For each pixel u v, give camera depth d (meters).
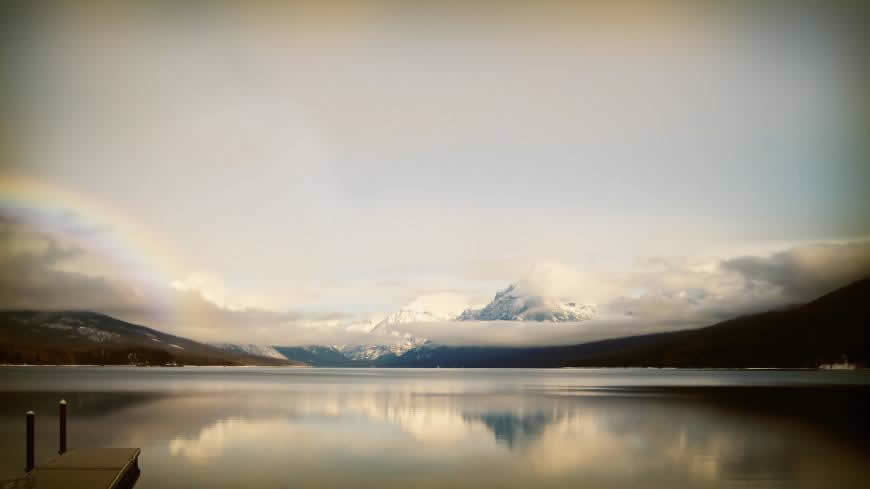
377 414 53.09
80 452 27.12
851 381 142.88
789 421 47.41
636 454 32.53
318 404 64.00
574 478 26.75
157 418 48.75
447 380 163.62
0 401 65.19
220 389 95.44
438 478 26.69
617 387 112.12
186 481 25.73
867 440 37.09
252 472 27.56
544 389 104.56
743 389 101.81
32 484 21.53
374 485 25.39
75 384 107.81
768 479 26.44
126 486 24.50
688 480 26.28
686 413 54.75
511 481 26.23
